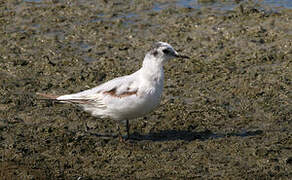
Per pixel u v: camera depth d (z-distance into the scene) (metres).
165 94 16.23
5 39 20.09
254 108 15.27
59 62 18.42
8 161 13.02
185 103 15.69
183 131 14.26
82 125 14.66
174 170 12.56
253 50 18.59
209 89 16.39
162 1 22.75
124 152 13.34
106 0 23.02
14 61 18.39
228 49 18.77
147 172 12.54
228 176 12.28
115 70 17.77
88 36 20.22
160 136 14.07
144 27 20.66
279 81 16.58
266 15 20.83
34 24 21.25
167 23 20.88
